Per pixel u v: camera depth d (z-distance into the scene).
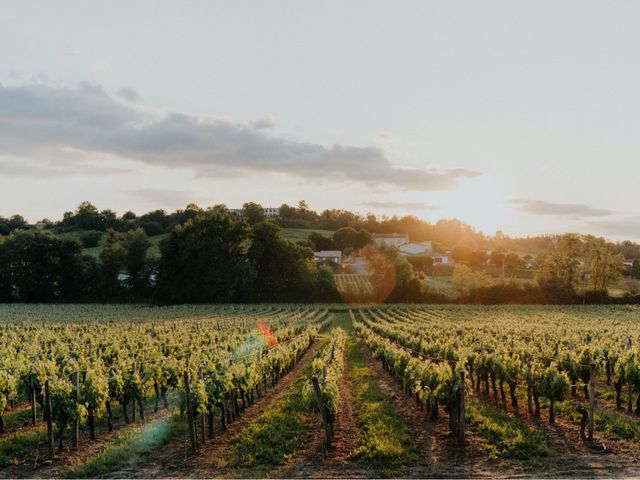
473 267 131.88
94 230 145.25
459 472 12.19
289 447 14.28
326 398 14.98
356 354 34.75
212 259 80.44
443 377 15.43
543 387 16.66
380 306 76.56
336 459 13.40
